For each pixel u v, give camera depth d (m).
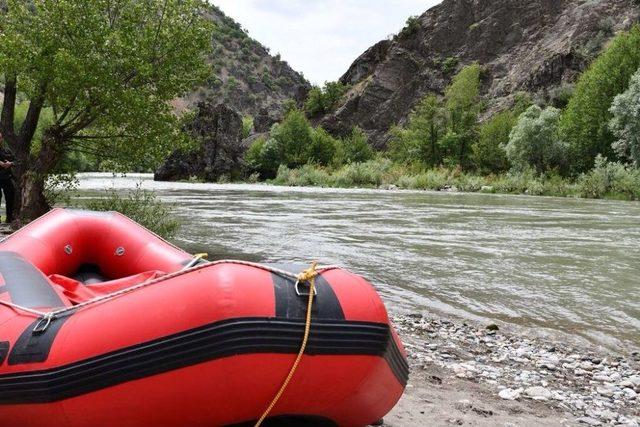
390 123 119.69
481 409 4.33
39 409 2.92
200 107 65.94
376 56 135.88
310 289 2.92
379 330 2.99
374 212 21.27
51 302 3.43
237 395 2.83
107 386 2.82
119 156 12.00
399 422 3.93
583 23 104.88
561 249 12.54
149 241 4.84
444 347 5.96
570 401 4.71
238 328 2.74
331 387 2.96
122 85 11.13
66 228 4.77
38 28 11.09
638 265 10.70
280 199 28.58
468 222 18.17
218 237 12.79
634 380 5.30
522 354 5.89
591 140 58.78
